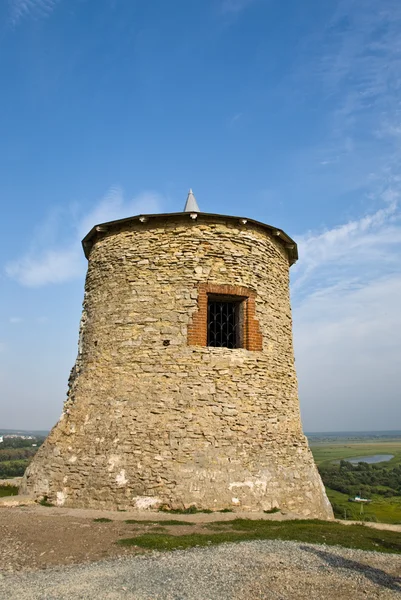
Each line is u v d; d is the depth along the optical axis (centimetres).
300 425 1208
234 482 966
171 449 977
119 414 1028
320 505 1087
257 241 1209
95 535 718
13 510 912
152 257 1148
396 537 854
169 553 626
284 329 1236
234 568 572
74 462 1009
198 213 1145
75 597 466
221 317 1165
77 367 1210
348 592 516
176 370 1052
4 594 471
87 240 1340
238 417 1041
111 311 1152
